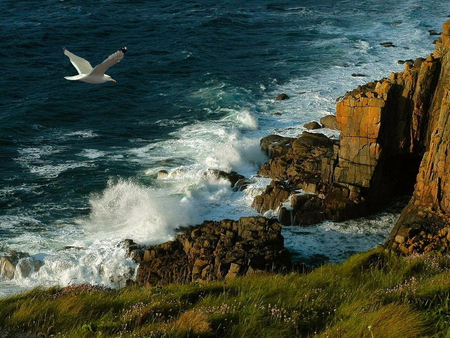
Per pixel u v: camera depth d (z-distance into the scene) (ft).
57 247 128.16
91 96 217.77
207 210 142.82
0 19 320.29
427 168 122.52
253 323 52.16
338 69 237.04
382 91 135.74
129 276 119.96
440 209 120.47
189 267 116.37
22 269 119.34
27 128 190.19
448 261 78.79
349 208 136.15
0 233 132.57
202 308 56.08
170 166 164.04
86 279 119.55
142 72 241.35
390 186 144.46
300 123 187.93
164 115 201.67
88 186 154.10
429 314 52.80
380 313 50.96
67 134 188.44
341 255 123.85
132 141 182.80
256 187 148.15
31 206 144.77
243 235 123.44
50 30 298.97
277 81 227.81
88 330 53.88
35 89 225.35
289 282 66.85
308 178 144.97
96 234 133.59
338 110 139.54
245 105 204.23
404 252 113.39
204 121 194.70
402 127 138.41
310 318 53.78
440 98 134.10
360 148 137.80
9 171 161.89
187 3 359.46
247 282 68.13
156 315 56.13
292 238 129.90
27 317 57.98
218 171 155.74
